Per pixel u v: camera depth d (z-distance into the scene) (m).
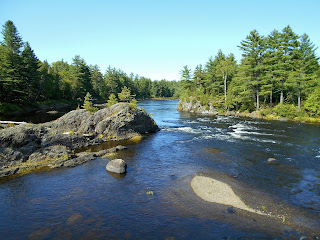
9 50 60.91
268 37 57.12
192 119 55.97
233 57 88.50
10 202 14.42
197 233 11.12
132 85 158.38
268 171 19.42
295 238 10.65
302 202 14.08
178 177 18.44
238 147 27.44
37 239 10.76
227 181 17.42
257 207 13.55
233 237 10.74
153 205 13.95
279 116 52.19
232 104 66.12
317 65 62.31
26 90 63.72
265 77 54.47
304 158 22.77
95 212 13.19
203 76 86.00
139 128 36.69
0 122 30.14
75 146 27.50
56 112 62.88
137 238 10.80
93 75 124.62
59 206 13.90
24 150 22.02
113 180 17.92
